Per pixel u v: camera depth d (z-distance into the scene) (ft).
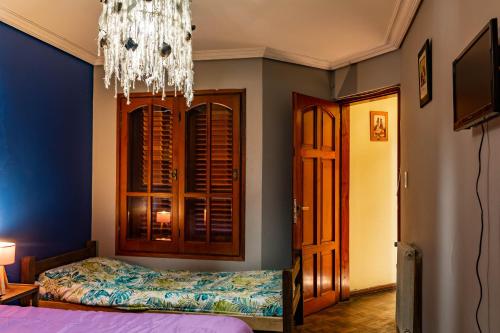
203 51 12.36
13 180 9.96
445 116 6.84
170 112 12.97
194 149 12.89
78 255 12.13
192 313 9.07
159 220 12.84
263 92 12.43
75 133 12.41
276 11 9.63
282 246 12.53
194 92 12.76
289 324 8.63
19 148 10.14
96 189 13.29
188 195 12.71
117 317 6.80
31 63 10.52
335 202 13.66
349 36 11.09
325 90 13.56
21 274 9.76
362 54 12.34
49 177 11.25
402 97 11.10
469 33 5.64
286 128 12.74
